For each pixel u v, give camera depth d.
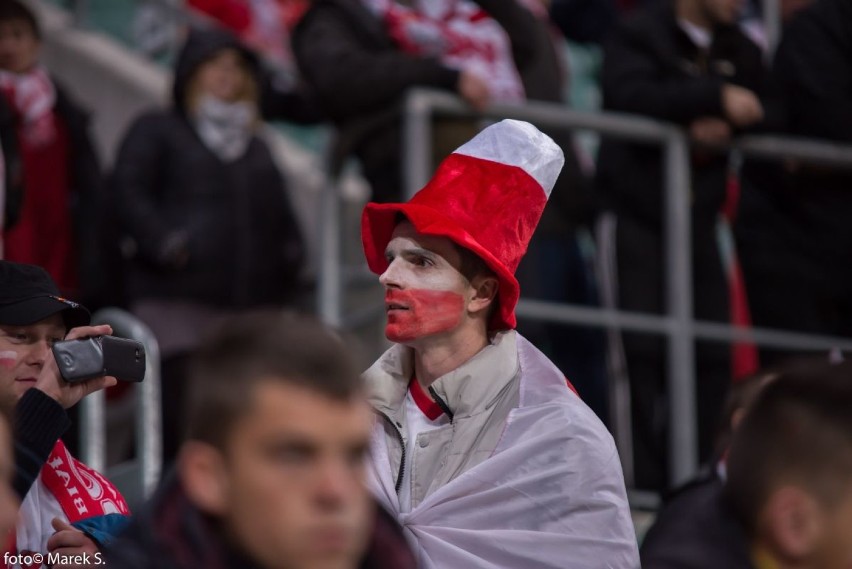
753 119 19.89
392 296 10.98
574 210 19.88
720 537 8.13
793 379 7.52
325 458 6.64
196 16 26.95
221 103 21.06
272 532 6.59
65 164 21.48
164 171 20.88
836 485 7.30
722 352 20.12
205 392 6.70
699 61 20.38
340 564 6.63
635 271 19.78
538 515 10.57
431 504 10.61
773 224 20.73
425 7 19.81
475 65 19.75
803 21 20.64
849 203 20.61
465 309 11.03
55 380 9.91
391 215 11.30
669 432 19.42
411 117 18.56
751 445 7.48
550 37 20.45
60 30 28.48
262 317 6.88
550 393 11.00
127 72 27.38
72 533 9.88
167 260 20.17
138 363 10.23
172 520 7.00
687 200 19.81
